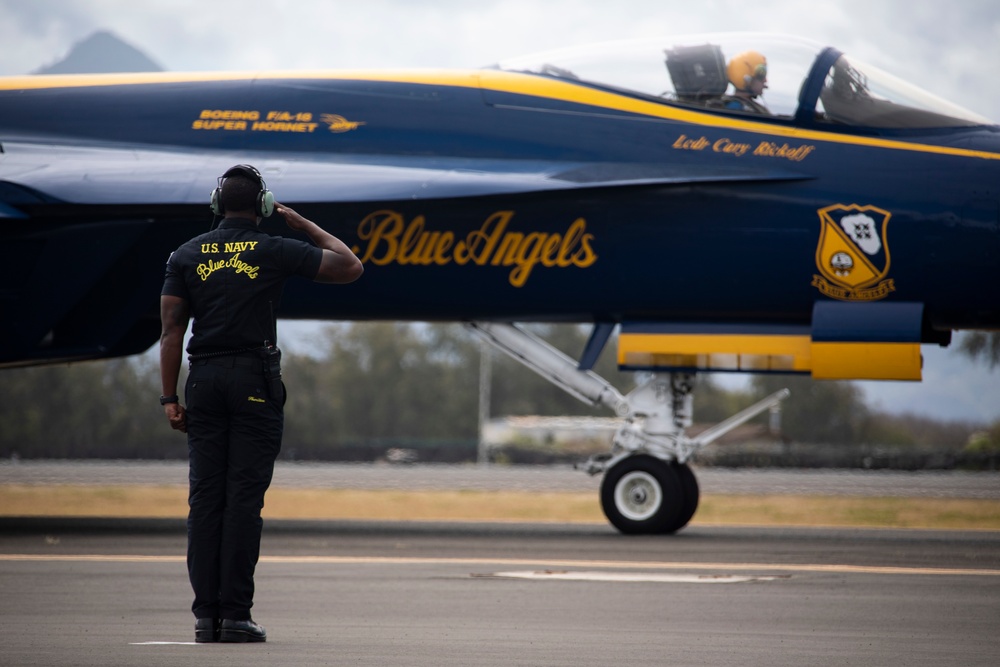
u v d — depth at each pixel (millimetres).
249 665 14359
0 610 20047
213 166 37312
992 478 108750
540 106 38125
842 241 35625
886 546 33844
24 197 35750
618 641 16891
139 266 39094
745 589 23453
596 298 37938
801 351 37062
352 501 74125
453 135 38031
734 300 36938
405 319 41031
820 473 128250
